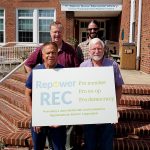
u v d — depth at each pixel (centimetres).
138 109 627
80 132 538
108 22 2206
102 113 426
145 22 1098
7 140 550
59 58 462
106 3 1823
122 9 1789
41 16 2052
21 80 944
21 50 1658
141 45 1168
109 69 425
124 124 582
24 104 702
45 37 2073
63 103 421
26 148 545
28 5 2044
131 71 1138
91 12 1931
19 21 2066
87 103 425
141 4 1163
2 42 2081
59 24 456
